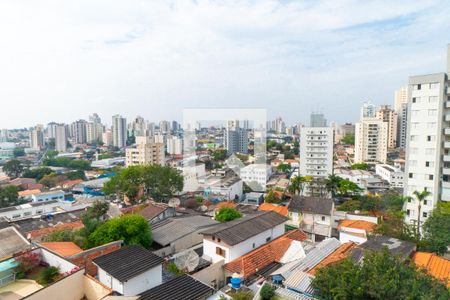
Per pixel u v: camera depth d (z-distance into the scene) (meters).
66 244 24.77
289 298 17.27
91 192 78.50
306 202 44.09
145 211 40.47
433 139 42.41
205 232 27.67
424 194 39.34
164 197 58.31
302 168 88.69
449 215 32.25
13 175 108.75
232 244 25.30
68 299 17.70
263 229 29.30
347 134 179.25
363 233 37.00
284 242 28.64
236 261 24.72
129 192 55.19
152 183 57.19
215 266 24.06
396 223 32.69
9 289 18.66
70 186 84.75
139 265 19.34
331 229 41.41
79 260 20.62
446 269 22.25
